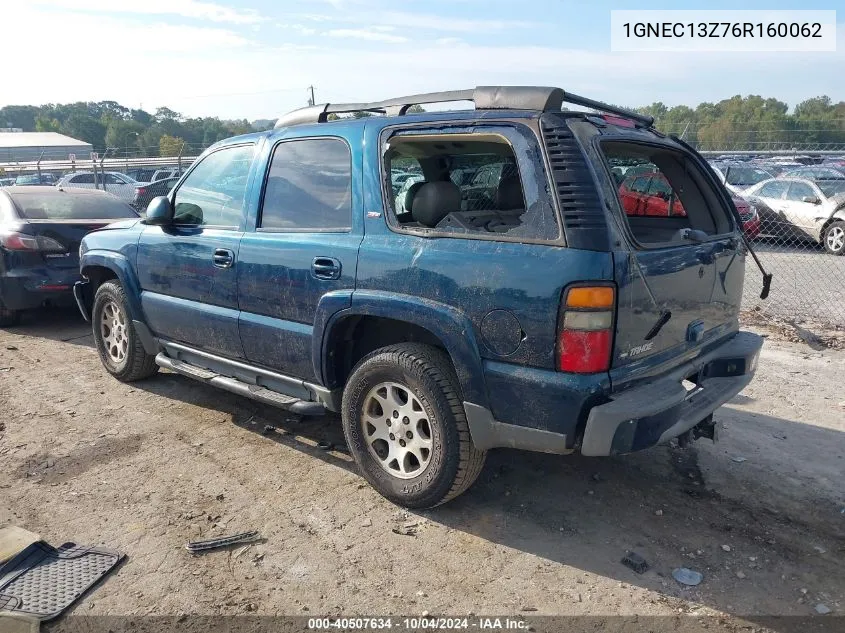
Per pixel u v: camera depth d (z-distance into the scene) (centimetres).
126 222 539
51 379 564
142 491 379
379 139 358
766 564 316
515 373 301
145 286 496
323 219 380
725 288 382
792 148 2150
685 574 308
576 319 285
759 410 504
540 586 299
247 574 307
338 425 473
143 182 2188
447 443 331
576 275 284
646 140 360
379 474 364
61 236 686
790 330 707
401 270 334
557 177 295
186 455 424
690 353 350
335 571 309
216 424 472
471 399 318
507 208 426
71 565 310
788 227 1388
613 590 297
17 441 442
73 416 484
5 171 2448
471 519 352
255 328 410
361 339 390
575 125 306
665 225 437
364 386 359
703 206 411
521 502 370
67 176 2169
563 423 295
